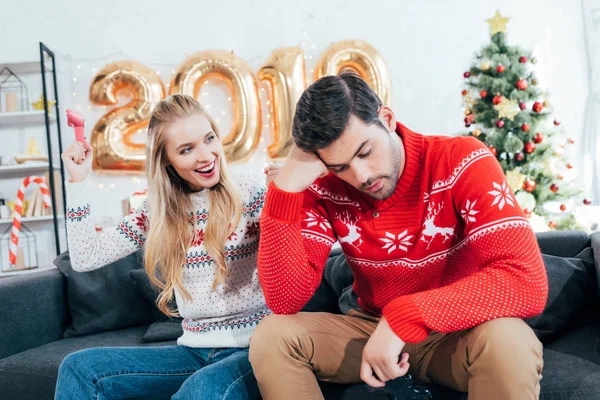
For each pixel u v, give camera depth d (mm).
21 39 3441
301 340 1146
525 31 3434
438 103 3432
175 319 2115
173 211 1442
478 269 1147
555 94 3443
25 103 3475
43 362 1881
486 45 3145
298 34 3424
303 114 1064
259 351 1129
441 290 1024
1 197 3479
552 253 1995
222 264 1399
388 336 1003
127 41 3422
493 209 1081
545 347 1607
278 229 1177
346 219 1289
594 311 1816
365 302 1386
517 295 987
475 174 1134
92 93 3119
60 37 3432
